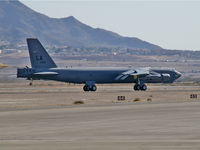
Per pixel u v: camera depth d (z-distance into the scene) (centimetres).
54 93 19250
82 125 8119
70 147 5828
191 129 7594
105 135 6944
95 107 11888
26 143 6172
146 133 7150
